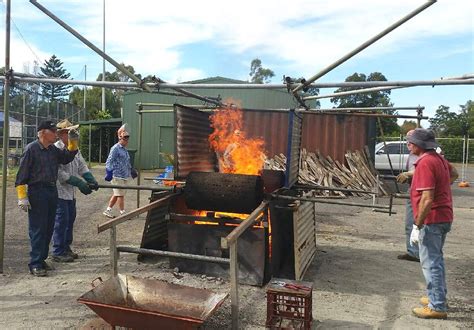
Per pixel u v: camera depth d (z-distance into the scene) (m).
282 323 3.96
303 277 5.52
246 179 5.13
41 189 5.21
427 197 4.09
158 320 3.33
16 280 5.12
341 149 14.73
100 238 7.33
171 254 4.33
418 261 6.39
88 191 5.83
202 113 6.71
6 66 5.33
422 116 7.87
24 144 16.89
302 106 7.18
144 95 22.22
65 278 5.24
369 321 4.22
